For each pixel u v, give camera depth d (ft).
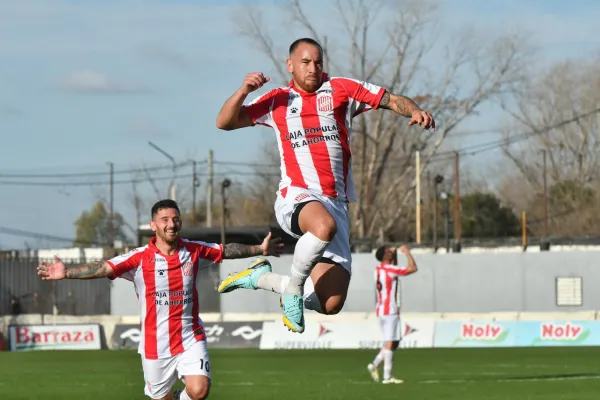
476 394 146.00
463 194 589.73
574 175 592.19
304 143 64.39
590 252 300.61
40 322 298.35
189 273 85.97
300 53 63.67
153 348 86.38
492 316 294.87
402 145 483.92
